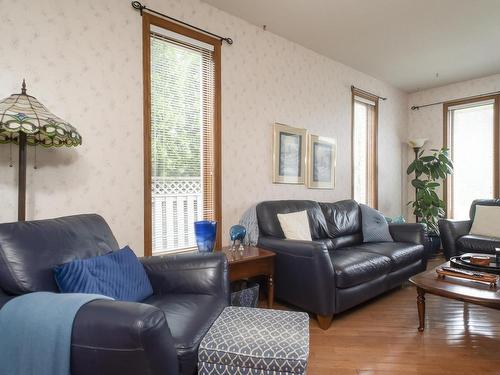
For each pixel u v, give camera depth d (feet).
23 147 5.06
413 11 8.86
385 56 11.98
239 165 9.35
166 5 7.75
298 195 11.14
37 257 4.12
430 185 13.83
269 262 7.84
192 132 8.43
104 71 6.79
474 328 7.23
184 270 5.50
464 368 5.66
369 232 10.92
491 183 13.97
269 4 8.54
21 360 3.01
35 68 5.96
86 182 6.57
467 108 14.66
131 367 2.83
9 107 4.47
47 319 2.97
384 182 15.07
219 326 4.18
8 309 3.16
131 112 7.18
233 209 9.22
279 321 4.34
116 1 6.96
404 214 16.20
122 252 5.20
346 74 12.91
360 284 7.86
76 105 6.43
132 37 7.19
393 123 15.48
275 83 10.29
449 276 7.00
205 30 8.48
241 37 9.32
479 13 8.95
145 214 7.39
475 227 11.92
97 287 4.31
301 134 11.10
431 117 15.69
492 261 7.45
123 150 7.07
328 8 8.72
